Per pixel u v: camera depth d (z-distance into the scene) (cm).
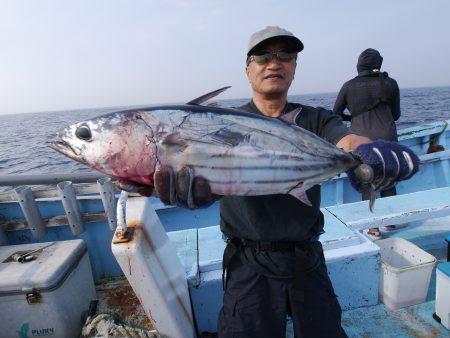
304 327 167
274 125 154
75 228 284
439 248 317
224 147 146
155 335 196
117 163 150
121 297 262
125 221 156
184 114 147
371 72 361
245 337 166
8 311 208
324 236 244
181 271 206
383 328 221
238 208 174
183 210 386
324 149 154
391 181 142
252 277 172
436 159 446
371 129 363
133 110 149
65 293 219
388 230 358
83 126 151
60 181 294
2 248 248
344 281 234
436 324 221
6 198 298
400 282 230
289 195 170
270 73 176
